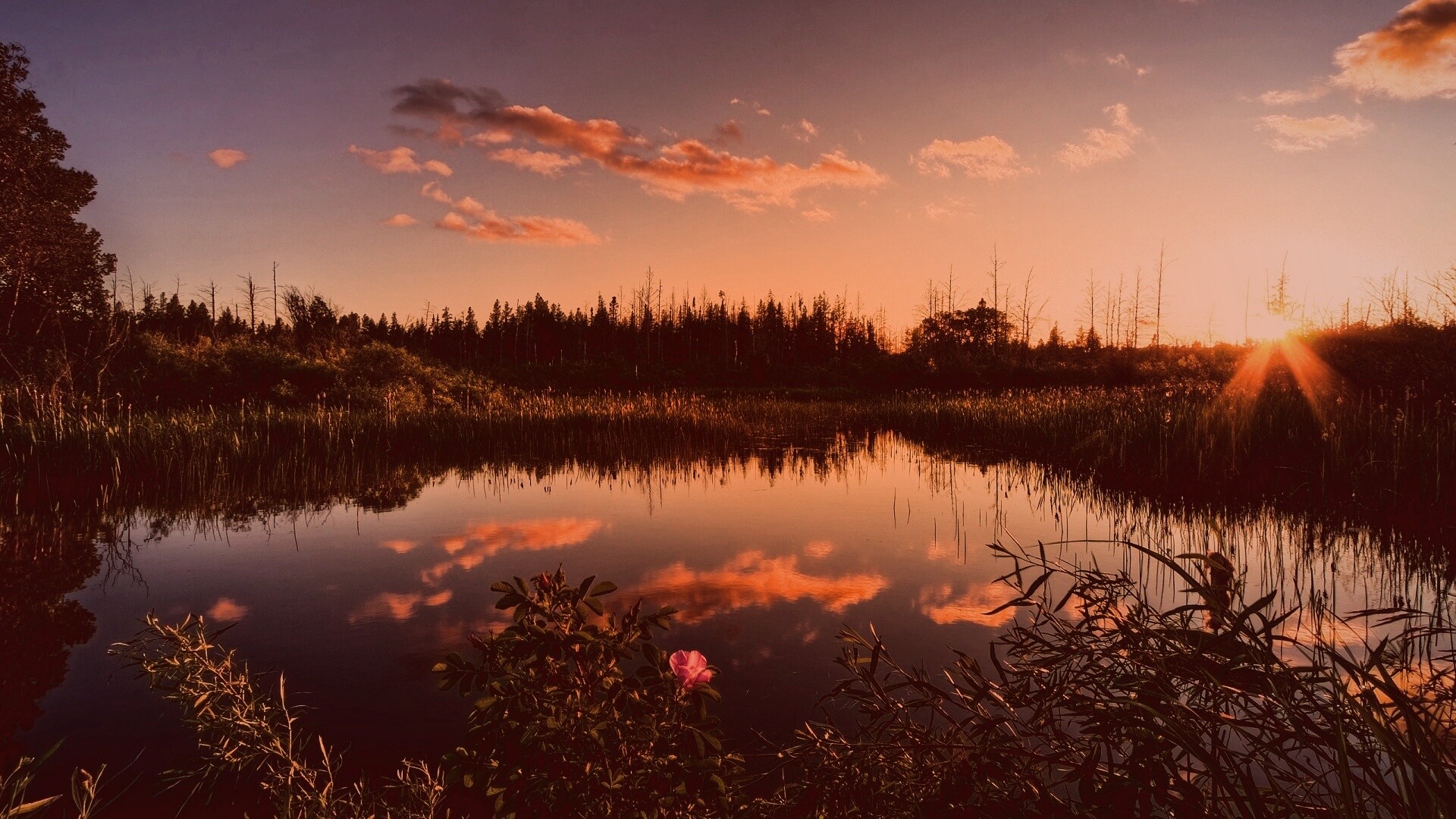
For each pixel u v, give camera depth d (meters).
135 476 10.33
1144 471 9.67
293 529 7.42
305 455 12.31
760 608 4.78
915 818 1.80
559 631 2.05
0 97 24.09
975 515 7.77
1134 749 1.53
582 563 6.01
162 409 16.22
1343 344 15.96
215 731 2.20
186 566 6.02
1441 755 1.22
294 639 4.41
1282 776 1.46
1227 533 6.55
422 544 6.73
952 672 3.62
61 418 11.30
